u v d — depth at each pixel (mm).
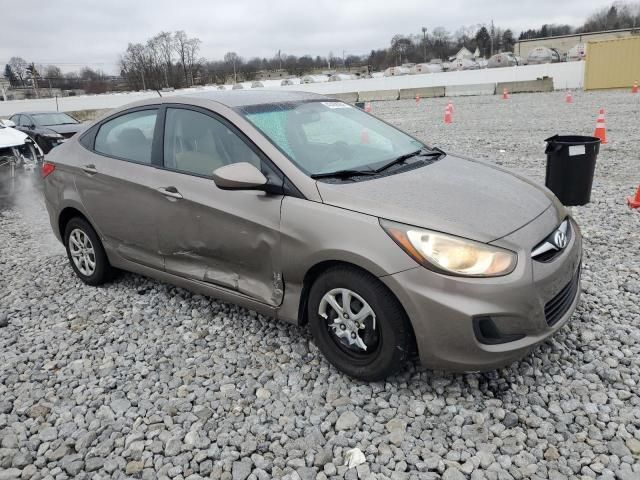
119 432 2852
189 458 2641
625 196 6863
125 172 4074
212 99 3842
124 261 4320
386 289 2852
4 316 4227
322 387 3127
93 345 3756
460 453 2586
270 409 2961
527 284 2740
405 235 2787
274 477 2498
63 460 2668
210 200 3510
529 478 2418
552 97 25062
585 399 2908
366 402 2986
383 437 2715
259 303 3428
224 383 3221
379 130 4109
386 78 41562
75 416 3008
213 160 3607
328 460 2584
